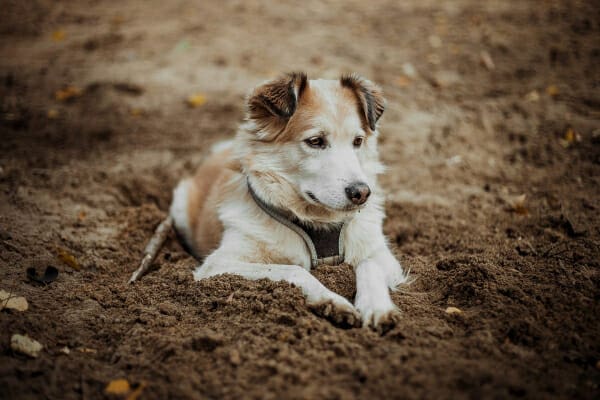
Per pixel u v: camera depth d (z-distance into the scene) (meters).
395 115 2.10
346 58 2.59
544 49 2.56
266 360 1.27
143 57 2.66
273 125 1.47
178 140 2.01
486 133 2.01
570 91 2.17
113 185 1.79
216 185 1.61
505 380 1.23
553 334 1.32
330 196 1.42
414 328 1.32
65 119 2.09
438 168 1.87
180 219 1.69
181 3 3.56
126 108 2.17
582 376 1.25
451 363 1.25
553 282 1.42
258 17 3.22
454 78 2.38
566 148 1.90
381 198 1.56
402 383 1.23
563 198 1.70
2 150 1.91
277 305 1.35
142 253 1.60
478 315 1.35
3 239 1.54
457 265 1.48
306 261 1.49
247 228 1.49
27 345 1.31
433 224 1.66
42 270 1.49
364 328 1.32
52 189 1.75
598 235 1.56
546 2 3.14
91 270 1.53
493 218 1.67
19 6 3.55
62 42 2.90
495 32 2.81
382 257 1.48
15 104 2.17
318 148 1.44
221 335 1.31
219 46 2.76
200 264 1.55
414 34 2.88
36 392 1.25
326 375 1.25
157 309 1.39
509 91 2.23
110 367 1.30
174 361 1.29
